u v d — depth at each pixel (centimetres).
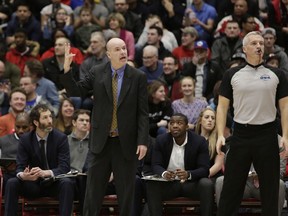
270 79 1473
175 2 2734
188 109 2106
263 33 2369
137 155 1480
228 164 1503
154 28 2433
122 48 1467
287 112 1484
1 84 2206
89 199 1480
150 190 1700
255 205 1727
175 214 1772
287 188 1728
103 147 1457
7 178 1752
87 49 2452
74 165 1841
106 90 1460
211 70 2280
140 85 1470
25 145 1725
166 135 1772
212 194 1686
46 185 1698
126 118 1458
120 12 2620
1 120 2028
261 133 1473
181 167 1747
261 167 1486
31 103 2147
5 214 1667
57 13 2575
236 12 2544
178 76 2294
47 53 2455
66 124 2030
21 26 2608
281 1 2595
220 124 1503
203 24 2611
